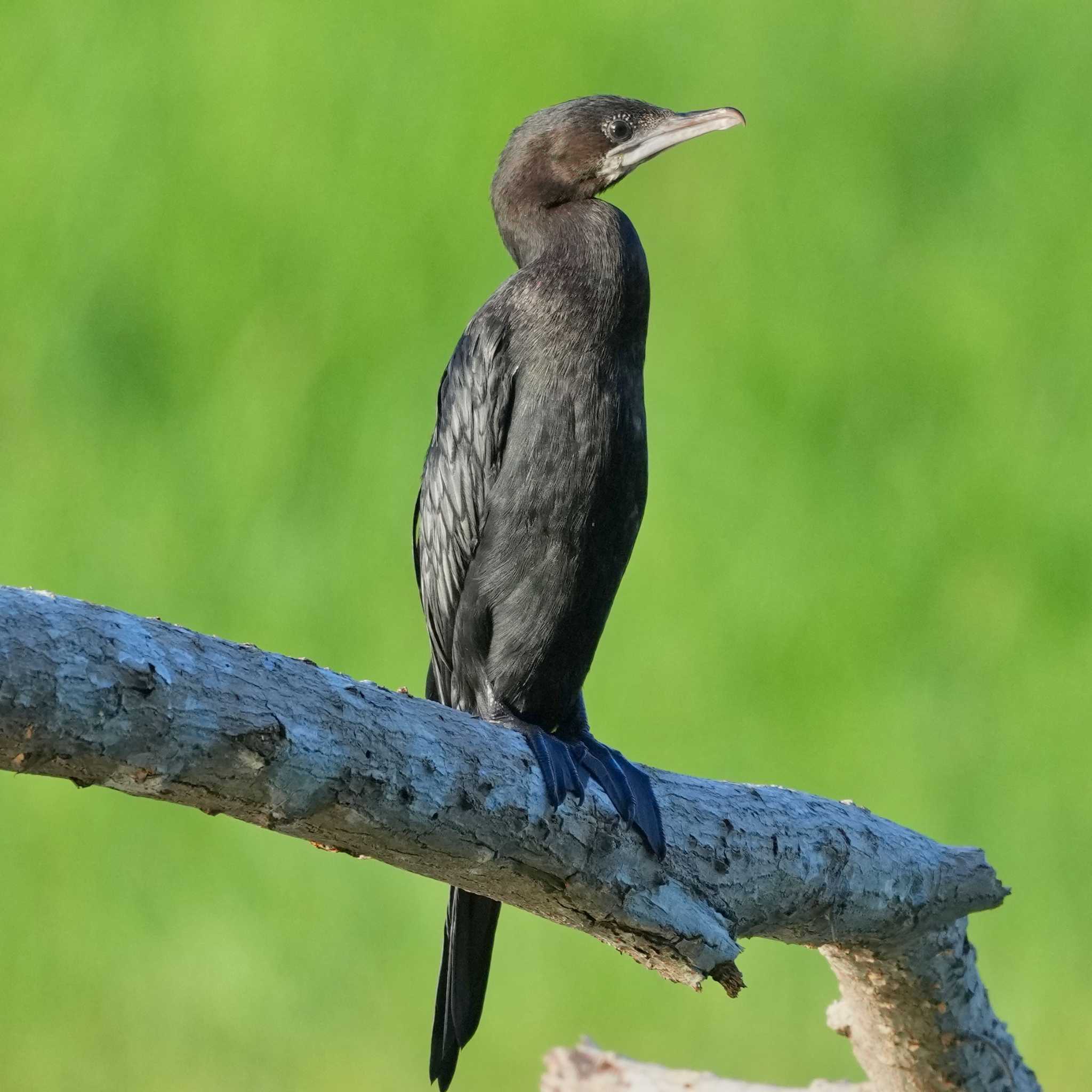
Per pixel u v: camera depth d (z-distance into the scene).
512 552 7.05
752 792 6.34
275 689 4.99
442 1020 6.86
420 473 14.81
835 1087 7.86
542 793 5.64
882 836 6.54
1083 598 14.07
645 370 15.78
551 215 7.65
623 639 13.97
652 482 14.87
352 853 5.52
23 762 4.59
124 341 16.73
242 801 5.04
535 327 7.02
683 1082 7.92
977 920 12.12
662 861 5.91
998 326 15.65
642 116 7.75
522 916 11.88
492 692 7.27
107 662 4.59
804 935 6.52
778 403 15.33
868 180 16.94
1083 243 16.14
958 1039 7.23
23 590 4.59
